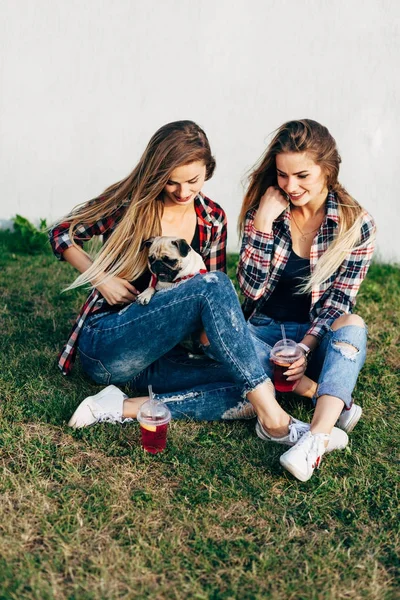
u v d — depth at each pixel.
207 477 2.96
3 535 2.59
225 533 2.67
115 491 2.85
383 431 3.39
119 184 3.40
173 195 3.23
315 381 3.49
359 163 5.45
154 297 3.15
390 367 4.09
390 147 5.38
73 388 3.63
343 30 5.24
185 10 5.36
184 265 3.15
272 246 3.48
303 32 5.29
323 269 3.37
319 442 2.93
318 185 3.29
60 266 5.49
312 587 2.42
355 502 2.88
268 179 3.44
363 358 3.20
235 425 3.39
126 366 3.33
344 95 5.34
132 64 5.51
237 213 5.71
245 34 5.35
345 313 3.44
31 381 3.62
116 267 3.32
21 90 5.61
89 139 5.68
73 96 5.61
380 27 5.19
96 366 3.41
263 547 2.60
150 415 2.99
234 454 3.16
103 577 2.41
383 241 5.63
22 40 5.52
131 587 2.39
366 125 5.36
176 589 2.39
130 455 3.09
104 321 3.32
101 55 5.51
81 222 3.39
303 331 3.53
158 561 2.50
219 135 5.56
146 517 2.71
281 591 2.41
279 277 3.54
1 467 2.96
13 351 3.98
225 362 3.06
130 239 3.30
